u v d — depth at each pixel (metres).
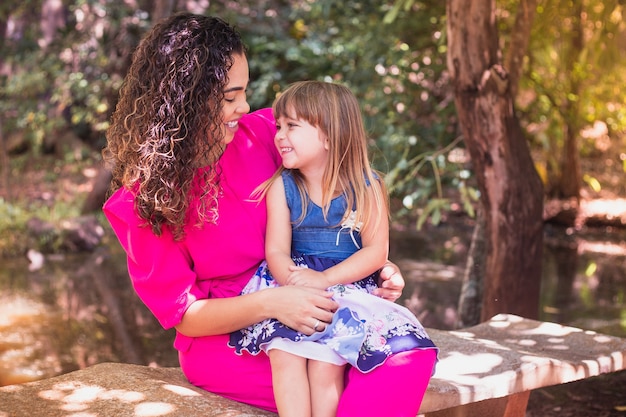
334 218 2.41
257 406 2.37
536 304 4.54
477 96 4.27
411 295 6.30
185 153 2.20
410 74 7.85
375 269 2.41
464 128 4.38
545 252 7.85
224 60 2.21
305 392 2.17
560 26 6.24
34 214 8.92
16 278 7.11
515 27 4.75
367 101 7.42
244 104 2.30
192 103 2.18
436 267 7.27
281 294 2.22
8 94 10.70
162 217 2.28
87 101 10.52
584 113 7.77
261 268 2.41
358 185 2.41
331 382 2.19
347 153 2.41
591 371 2.88
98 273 7.32
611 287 6.53
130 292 6.66
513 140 4.35
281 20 10.23
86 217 8.62
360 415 2.12
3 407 2.23
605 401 4.07
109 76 10.27
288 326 2.21
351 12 8.10
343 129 2.39
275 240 2.39
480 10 4.15
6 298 6.43
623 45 6.03
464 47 4.22
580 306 5.95
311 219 2.41
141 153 2.19
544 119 7.97
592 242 8.31
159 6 8.60
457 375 2.64
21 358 4.99
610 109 8.84
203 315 2.30
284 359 2.20
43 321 5.81
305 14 9.14
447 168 6.60
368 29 7.72
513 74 4.80
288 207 2.42
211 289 2.42
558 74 7.02
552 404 4.03
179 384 2.48
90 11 10.20
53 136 12.47
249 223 2.39
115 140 2.29
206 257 2.37
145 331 5.62
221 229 2.36
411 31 7.54
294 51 8.92
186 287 2.33
